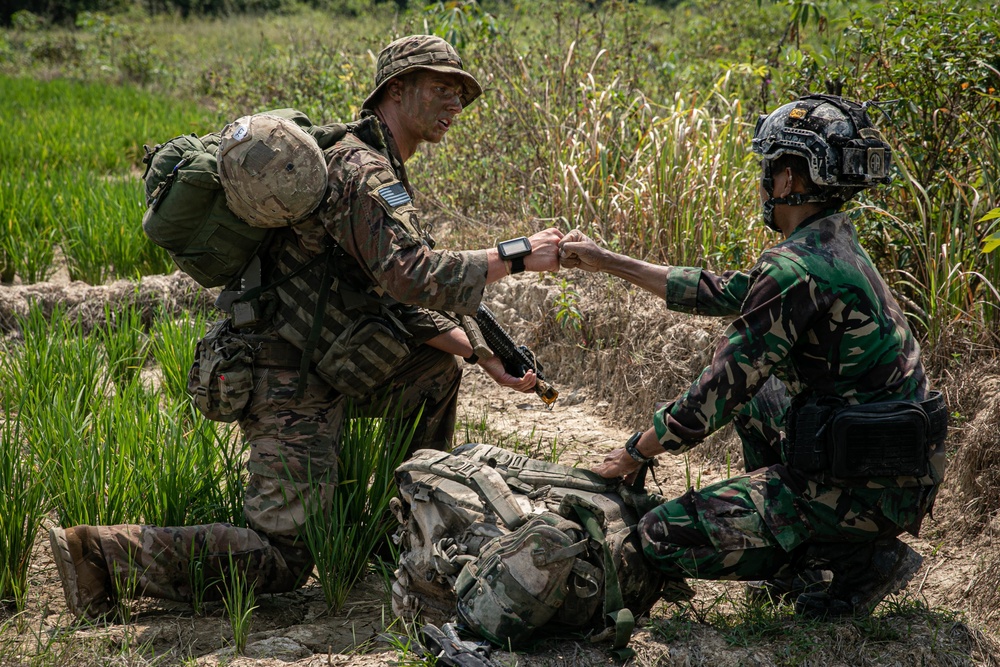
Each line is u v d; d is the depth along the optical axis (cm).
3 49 2159
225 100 1198
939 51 444
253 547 295
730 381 247
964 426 359
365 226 284
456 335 331
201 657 272
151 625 287
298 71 1083
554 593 249
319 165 278
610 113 619
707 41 935
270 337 299
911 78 456
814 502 252
